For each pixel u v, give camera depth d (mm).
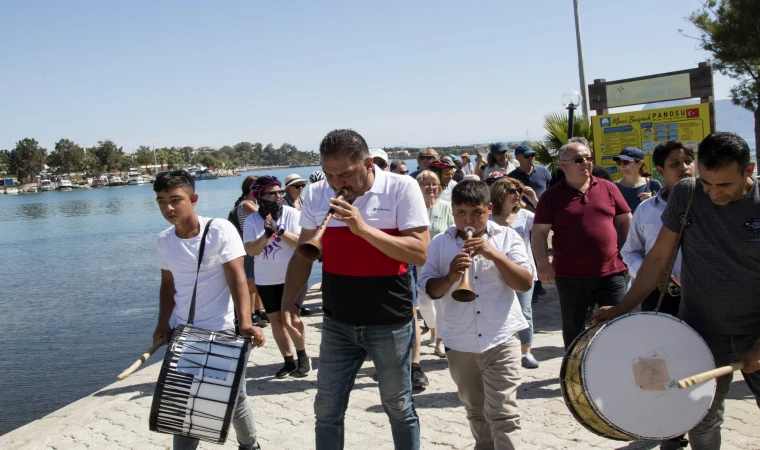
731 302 3162
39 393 8234
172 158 174500
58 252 27125
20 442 5094
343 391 3619
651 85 9500
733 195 3084
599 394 2992
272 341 7777
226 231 3846
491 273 3748
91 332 11727
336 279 3520
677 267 4316
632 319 3102
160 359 9578
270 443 4727
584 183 5191
